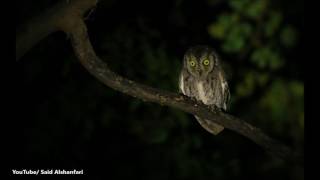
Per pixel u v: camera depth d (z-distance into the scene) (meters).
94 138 16.70
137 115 16.39
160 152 16.95
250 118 17.12
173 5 17.02
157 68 15.88
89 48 6.59
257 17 16.38
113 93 15.72
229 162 17.94
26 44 6.23
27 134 15.30
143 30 16.22
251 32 16.70
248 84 16.86
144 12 16.80
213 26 16.33
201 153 17.88
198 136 17.09
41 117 15.44
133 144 16.95
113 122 16.69
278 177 18.00
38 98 15.45
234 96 16.89
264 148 7.35
